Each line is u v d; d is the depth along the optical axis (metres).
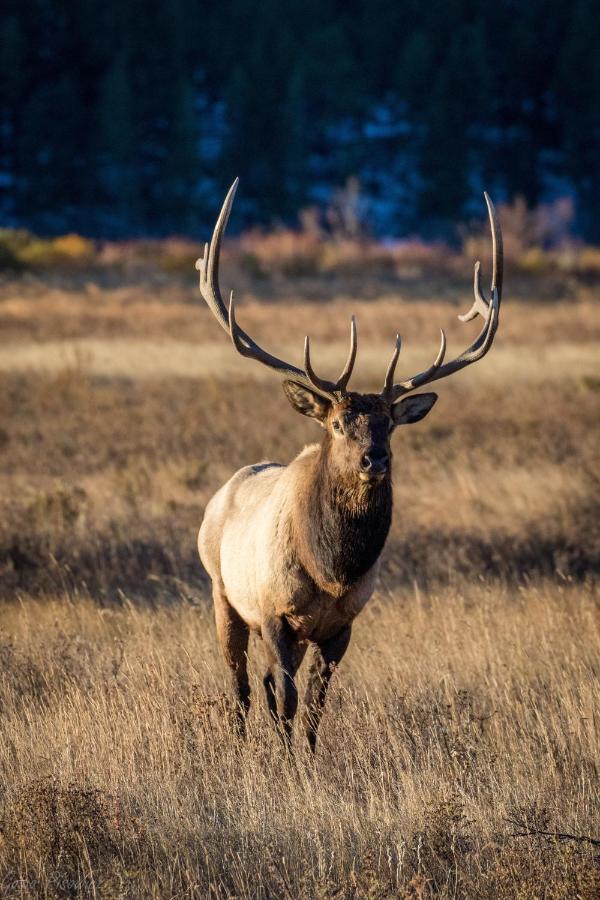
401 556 39.22
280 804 19.98
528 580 36.16
